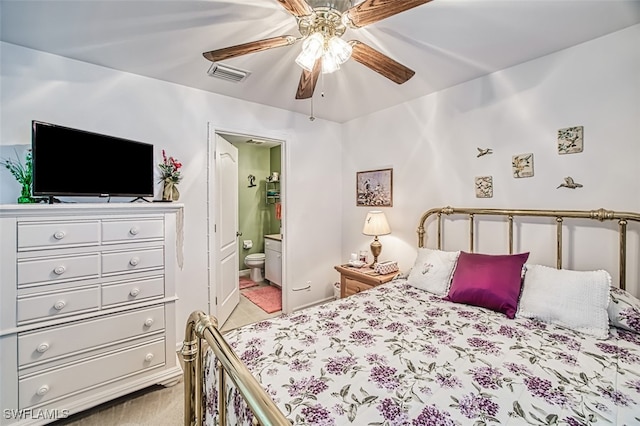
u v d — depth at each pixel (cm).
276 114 303
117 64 204
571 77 185
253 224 497
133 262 181
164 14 149
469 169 238
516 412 90
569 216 183
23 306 148
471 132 236
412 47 185
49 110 188
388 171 305
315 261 344
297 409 91
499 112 219
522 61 204
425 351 126
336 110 312
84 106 200
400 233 296
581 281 154
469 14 152
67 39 172
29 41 173
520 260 183
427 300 193
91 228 167
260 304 352
